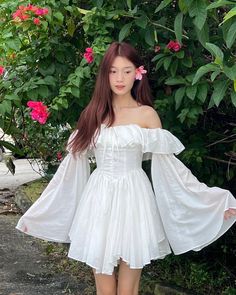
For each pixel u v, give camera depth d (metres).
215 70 2.38
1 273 4.43
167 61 3.04
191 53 3.15
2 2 3.41
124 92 2.92
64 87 3.18
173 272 4.16
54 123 3.73
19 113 3.95
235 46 2.89
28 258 4.76
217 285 3.90
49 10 3.22
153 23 3.11
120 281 2.96
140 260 2.85
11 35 3.28
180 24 2.64
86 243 2.88
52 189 3.09
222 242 4.17
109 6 3.23
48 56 3.46
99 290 2.99
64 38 3.52
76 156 3.01
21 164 8.59
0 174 8.02
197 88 2.94
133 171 2.93
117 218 2.85
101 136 2.91
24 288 4.14
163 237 2.98
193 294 3.73
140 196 2.91
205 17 2.47
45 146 5.48
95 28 3.26
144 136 2.87
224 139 3.53
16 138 4.75
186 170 2.93
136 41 3.28
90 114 2.94
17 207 6.32
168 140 2.90
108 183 2.90
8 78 3.39
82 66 3.24
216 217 2.89
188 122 3.24
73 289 4.12
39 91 3.29
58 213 3.11
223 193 2.86
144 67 3.27
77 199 3.09
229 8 2.75
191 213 2.94
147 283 3.97
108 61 2.89
